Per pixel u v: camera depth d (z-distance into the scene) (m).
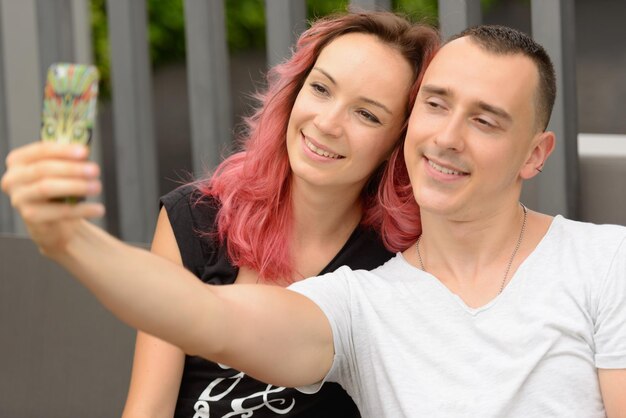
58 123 1.23
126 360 2.63
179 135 7.48
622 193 2.31
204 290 1.52
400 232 2.01
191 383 2.00
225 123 2.79
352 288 1.80
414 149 1.74
